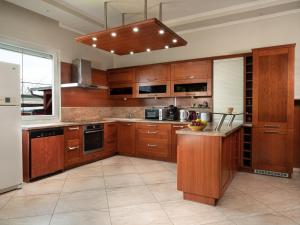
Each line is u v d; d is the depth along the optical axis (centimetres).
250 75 400
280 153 358
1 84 288
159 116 484
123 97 545
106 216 229
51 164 361
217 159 247
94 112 535
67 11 398
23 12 379
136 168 409
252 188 306
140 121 486
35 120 405
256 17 415
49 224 213
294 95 383
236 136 350
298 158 388
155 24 272
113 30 294
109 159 480
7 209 244
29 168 328
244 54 393
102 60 565
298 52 383
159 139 463
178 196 280
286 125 353
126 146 509
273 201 265
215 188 248
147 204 258
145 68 507
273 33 403
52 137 364
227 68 411
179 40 338
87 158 437
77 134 414
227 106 411
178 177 271
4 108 291
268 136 366
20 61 388
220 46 455
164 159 462
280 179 346
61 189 304
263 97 368
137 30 292
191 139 262
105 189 304
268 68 363
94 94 534
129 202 263
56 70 446
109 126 498
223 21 437
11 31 361
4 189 290
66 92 464
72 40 479
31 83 405
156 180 341
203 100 473
